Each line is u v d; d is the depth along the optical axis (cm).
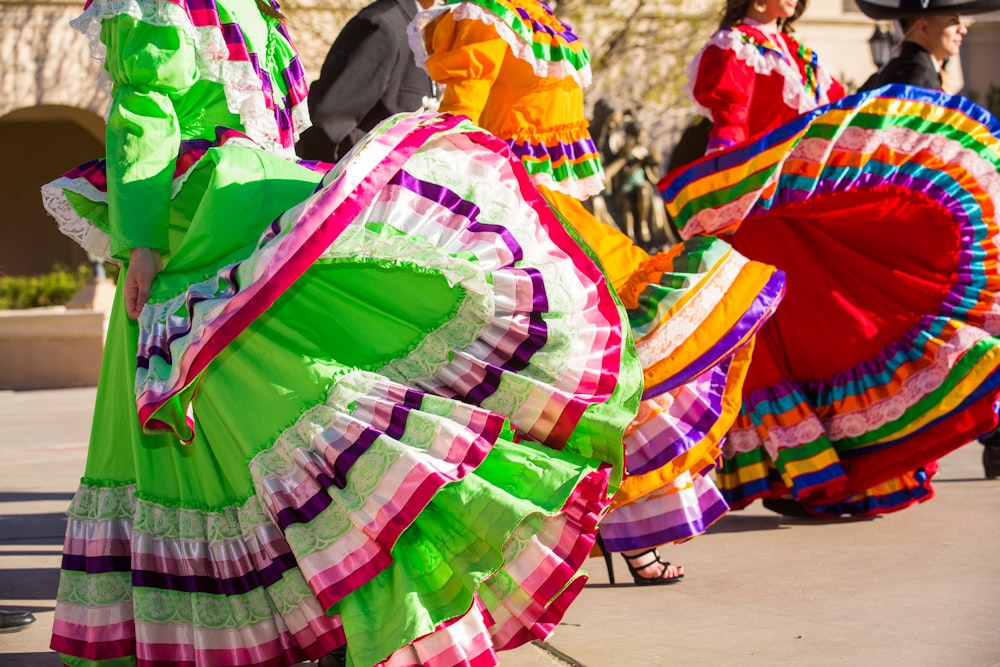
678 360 336
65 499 552
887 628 299
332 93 424
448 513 221
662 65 2067
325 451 223
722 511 358
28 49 1998
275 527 231
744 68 430
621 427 232
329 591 216
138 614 237
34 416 974
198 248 244
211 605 235
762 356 438
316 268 239
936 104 430
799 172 425
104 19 251
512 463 229
